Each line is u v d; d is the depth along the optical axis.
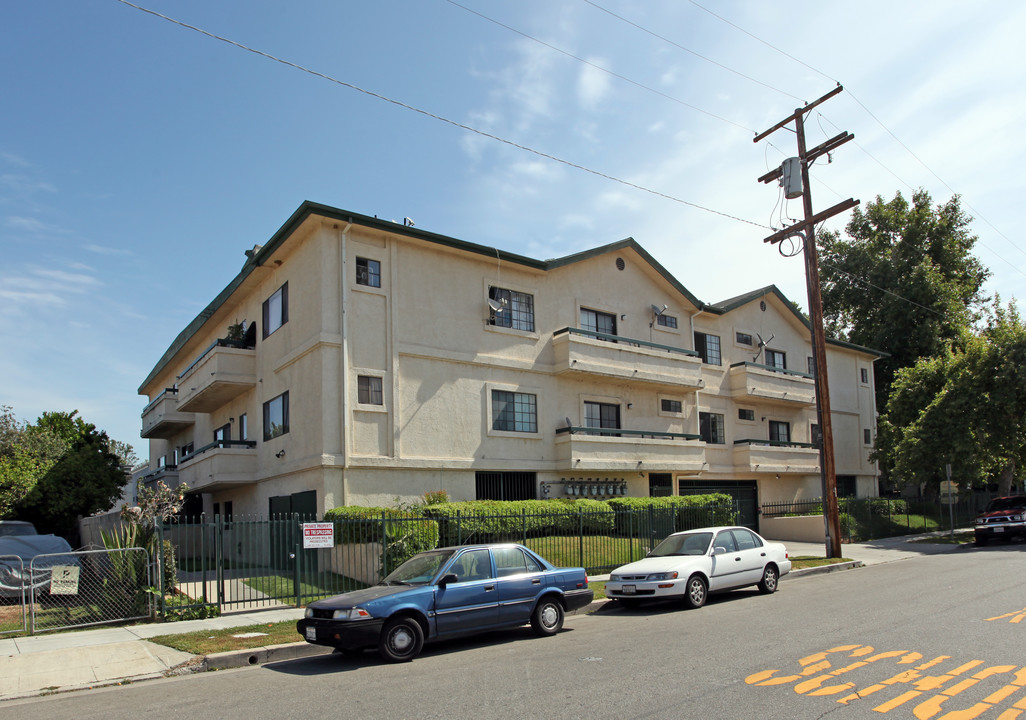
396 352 19.62
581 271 24.81
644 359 25.12
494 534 18.44
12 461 26.56
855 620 10.85
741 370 29.53
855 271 45.69
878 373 43.81
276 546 15.25
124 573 12.65
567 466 22.45
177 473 28.23
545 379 23.16
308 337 19.17
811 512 30.56
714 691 7.09
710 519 23.00
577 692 7.29
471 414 21.02
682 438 26.41
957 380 30.02
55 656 10.02
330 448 18.17
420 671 8.77
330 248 19.03
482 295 21.89
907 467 30.91
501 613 10.63
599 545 19.44
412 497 19.42
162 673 9.36
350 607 9.45
